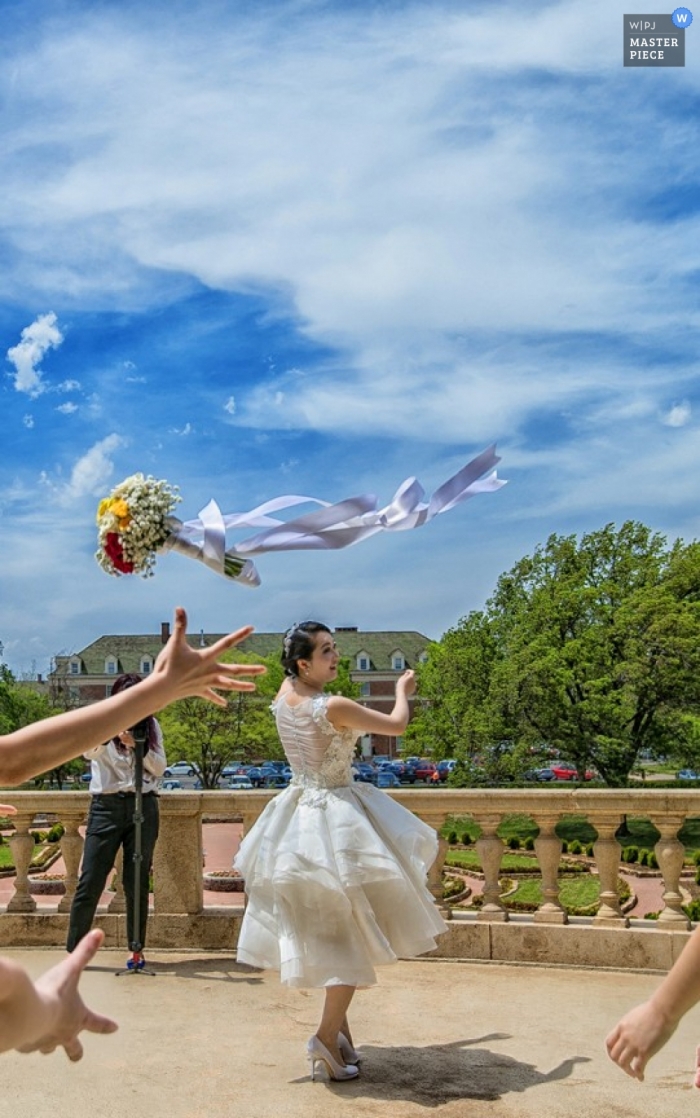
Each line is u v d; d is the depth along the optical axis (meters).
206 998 6.33
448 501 2.74
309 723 4.94
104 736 2.20
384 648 104.12
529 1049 5.30
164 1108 4.52
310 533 2.67
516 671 29.88
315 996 6.36
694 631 29.53
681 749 30.27
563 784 35.31
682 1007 2.40
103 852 6.97
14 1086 4.79
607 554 33.09
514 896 15.38
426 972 6.91
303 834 4.74
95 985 6.65
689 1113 4.44
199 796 7.62
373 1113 4.46
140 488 2.79
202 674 2.29
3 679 57.03
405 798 7.43
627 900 14.16
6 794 7.91
